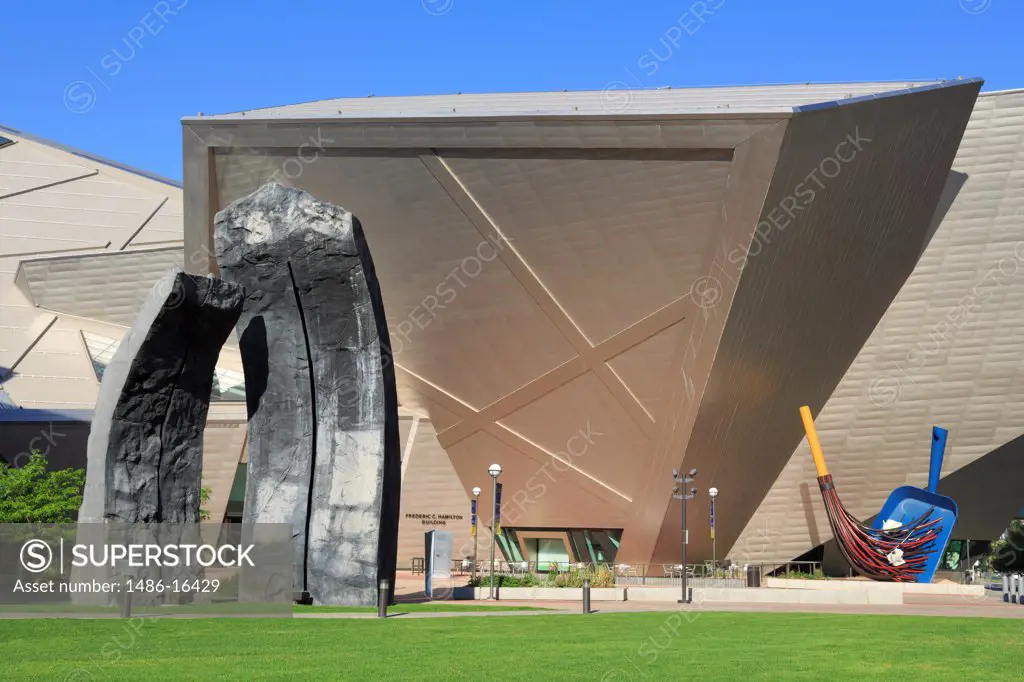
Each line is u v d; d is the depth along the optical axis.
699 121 29.41
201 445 22.97
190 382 22.81
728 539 43.19
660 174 30.84
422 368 38.62
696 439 36.88
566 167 31.45
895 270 39.72
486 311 35.81
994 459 44.75
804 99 32.53
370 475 23.67
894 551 39.84
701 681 12.24
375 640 16.42
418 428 40.06
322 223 23.78
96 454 21.91
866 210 34.25
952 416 42.00
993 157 40.03
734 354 34.47
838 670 13.54
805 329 36.56
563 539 44.88
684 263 32.53
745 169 29.81
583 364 36.19
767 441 40.44
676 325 34.09
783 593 33.66
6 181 54.94
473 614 23.55
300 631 17.61
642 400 36.44
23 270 47.94
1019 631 20.34
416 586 35.34
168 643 15.30
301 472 24.03
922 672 13.38
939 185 37.72
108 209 54.78
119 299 47.47
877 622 22.91
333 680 11.69
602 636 18.05
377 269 35.66
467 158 31.98
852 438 42.34
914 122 32.62
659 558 42.81
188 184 33.69
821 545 47.62
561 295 34.56
